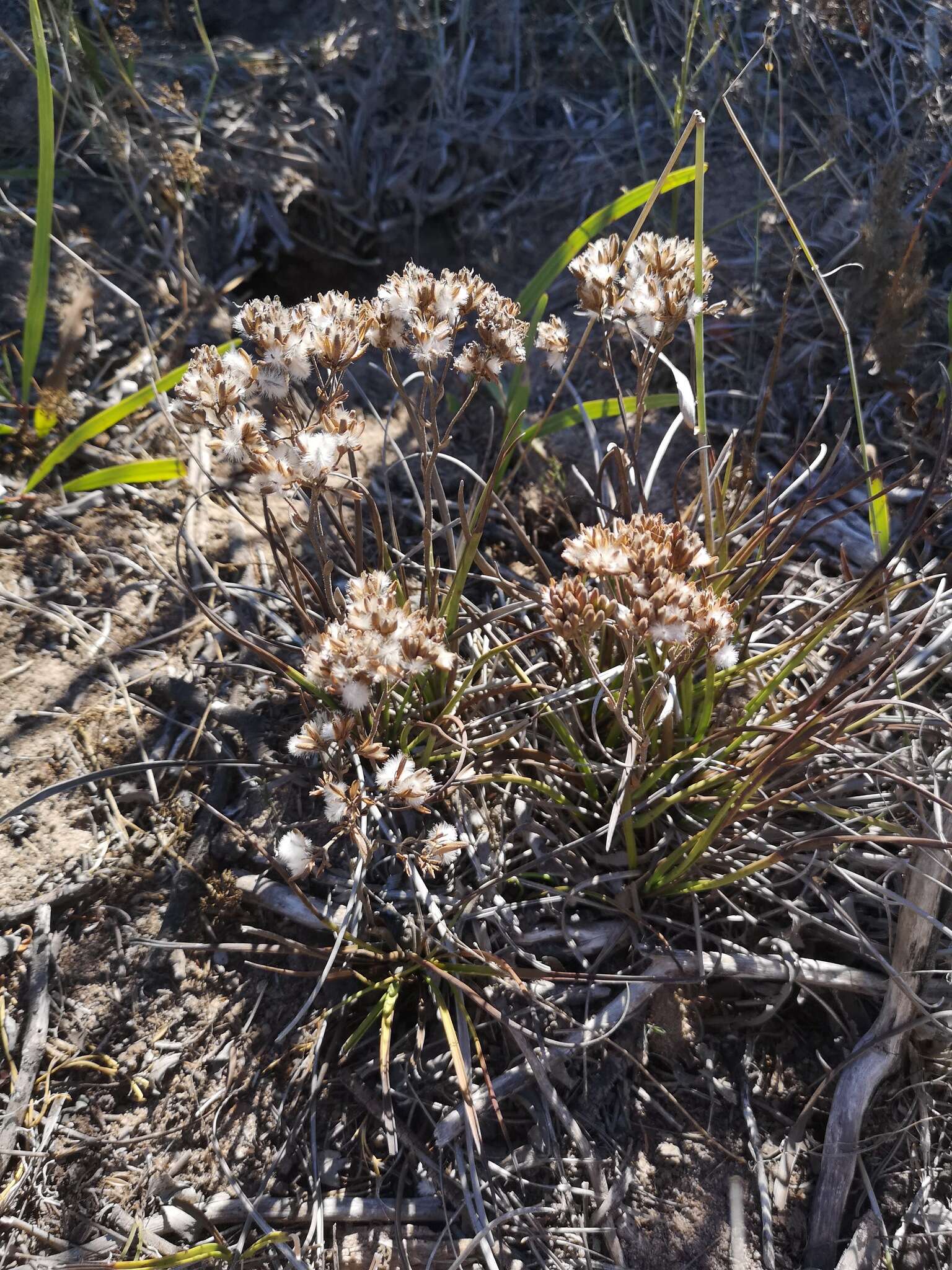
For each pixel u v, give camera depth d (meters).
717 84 0.57
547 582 0.44
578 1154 0.32
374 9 0.65
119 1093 0.33
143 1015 0.35
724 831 0.36
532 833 0.37
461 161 0.61
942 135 0.57
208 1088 0.34
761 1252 0.31
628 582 0.29
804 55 0.56
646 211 0.34
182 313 0.53
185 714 0.41
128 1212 0.32
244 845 0.37
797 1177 0.33
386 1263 0.30
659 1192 0.32
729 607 0.32
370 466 0.49
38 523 0.46
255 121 0.60
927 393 0.50
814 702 0.34
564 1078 0.33
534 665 0.40
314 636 0.34
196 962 0.36
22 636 0.42
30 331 0.46
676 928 0.36
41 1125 0.33
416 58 0.64
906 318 0.47
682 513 0.47
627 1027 0.35
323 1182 0.32
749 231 0.56
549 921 0.36
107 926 0.36
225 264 0.56
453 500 0.49
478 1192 0.29
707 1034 0.35
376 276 0.59
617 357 0.53
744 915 0.35
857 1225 0.32
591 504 0.48
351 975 0.35
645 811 0.35
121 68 0.54
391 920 0.35
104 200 0.56
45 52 0.42
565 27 0.65
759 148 0.58
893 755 0.37
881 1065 0.33
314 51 0.63
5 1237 0.31
